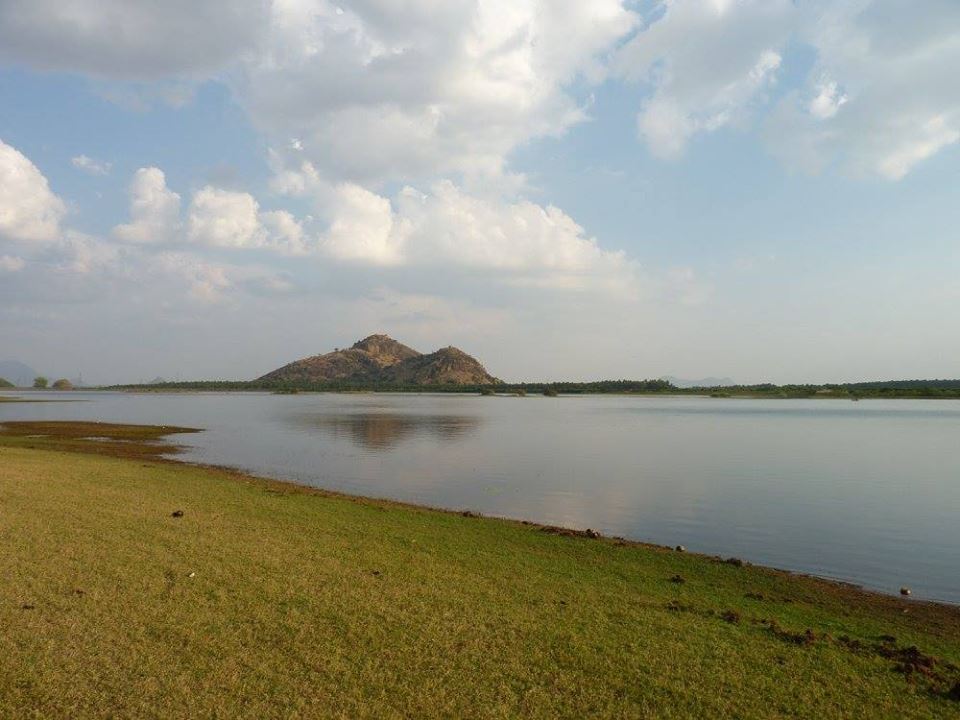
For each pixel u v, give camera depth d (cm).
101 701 743
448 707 773
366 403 17200
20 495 1842
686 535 2212
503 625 1041
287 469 3750
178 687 780
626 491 3105
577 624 1071
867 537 2205
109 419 8650
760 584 1548
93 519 1595
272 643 917
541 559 1582
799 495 3044
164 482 2430
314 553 1422
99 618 966
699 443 5747
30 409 11844
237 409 12731
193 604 1044
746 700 834
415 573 1320
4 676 782
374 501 2505
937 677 938
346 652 899
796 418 10331
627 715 782
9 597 1026
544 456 4597
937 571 1812
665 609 1208
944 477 3681
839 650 1029
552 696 816
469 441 5772
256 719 725
